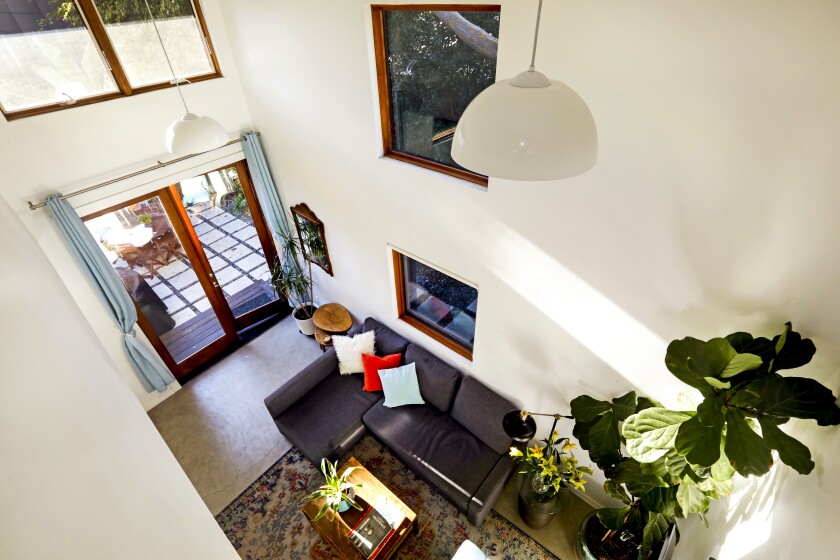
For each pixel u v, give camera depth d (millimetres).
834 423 1698
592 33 1908
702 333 2314
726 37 1619
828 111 1542
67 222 3531
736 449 1761
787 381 1805
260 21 3525
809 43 1484
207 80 4090
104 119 3627
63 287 2898
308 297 5809
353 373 4559
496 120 1232
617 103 1993
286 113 3979
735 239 1972
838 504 1418
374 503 3430
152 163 4035
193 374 5160
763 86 1624
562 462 3271
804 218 1753
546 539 3611
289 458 4266
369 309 4922
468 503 3480
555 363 3215
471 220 3045
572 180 2373
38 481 512
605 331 2762
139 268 4371
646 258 2320
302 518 3805
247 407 4781
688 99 1804
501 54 2254
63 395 828
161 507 948
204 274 4930
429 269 3938
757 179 1794
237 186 4883
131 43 3596
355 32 2893
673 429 2154
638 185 2139
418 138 3156
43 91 3305
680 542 2936
